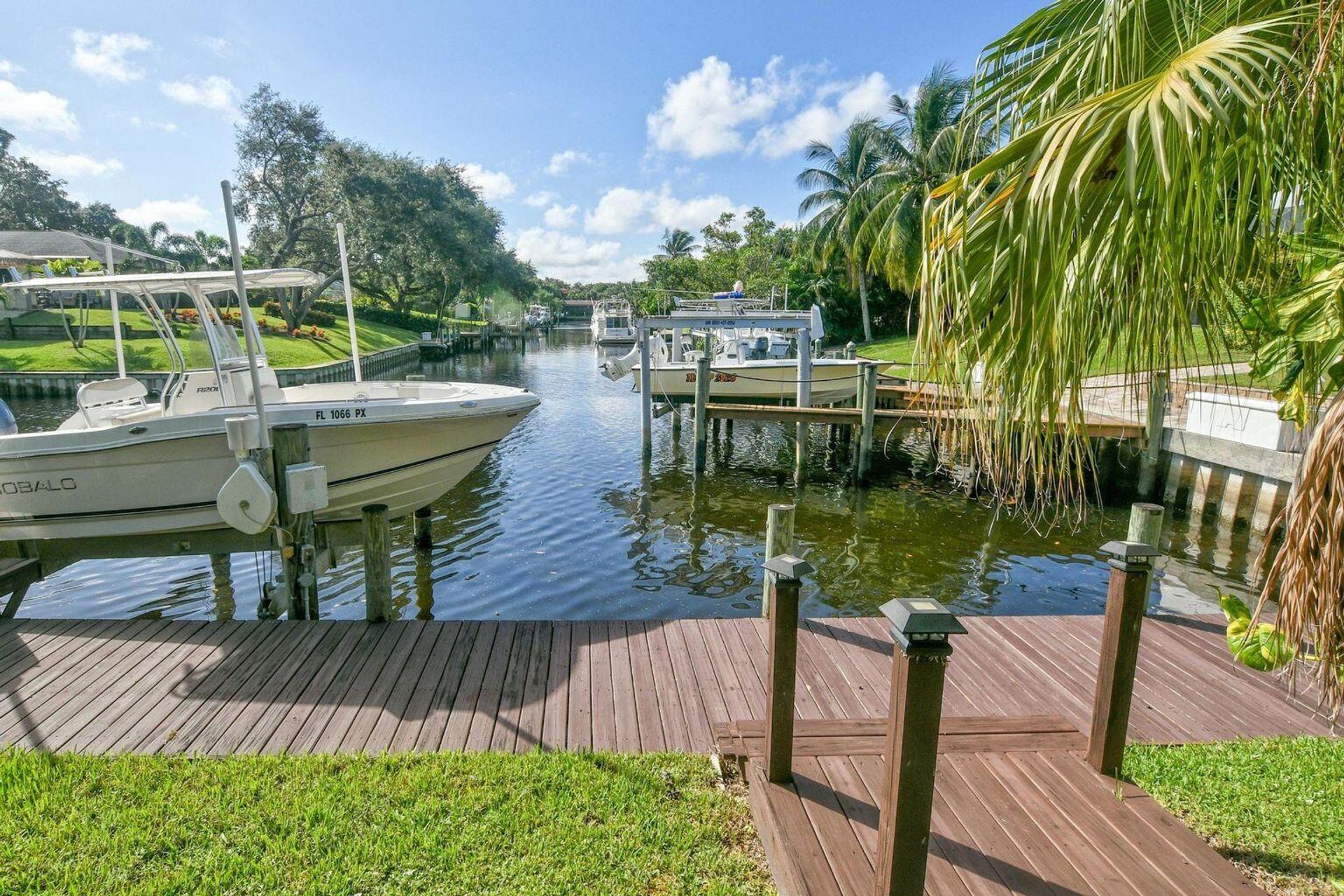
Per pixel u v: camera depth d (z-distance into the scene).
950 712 3.89
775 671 2.75
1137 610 2.81
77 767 3.23
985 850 2.47
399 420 6.95
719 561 8.20
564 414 18.92
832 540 8.91
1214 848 2.73
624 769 3.27
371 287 42.69
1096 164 1.40
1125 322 1.67
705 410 12.05
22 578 5.77
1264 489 8.76
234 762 3.29
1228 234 1.58
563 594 7.22
